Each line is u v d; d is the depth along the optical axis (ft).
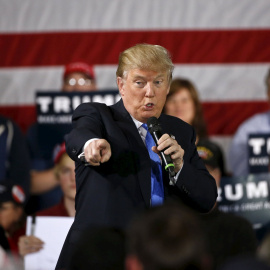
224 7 69.92
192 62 70.13
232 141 68.95
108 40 69.51
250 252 21.66
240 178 52.47
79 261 19.43
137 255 14.88
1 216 50.49
